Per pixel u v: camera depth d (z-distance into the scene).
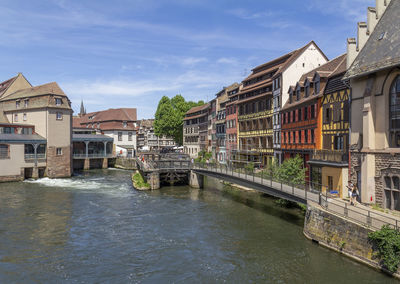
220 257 16.06
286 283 13.16
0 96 56.06
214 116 60.53
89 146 67.00
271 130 39.28
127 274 14.34
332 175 22.11
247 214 24.30
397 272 12.41
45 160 45.56
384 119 17.48
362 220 14.36
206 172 35.62
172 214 24.62
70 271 14.62
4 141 40.84
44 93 46.44
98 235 19.59
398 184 16.61
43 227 21.09
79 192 34.12
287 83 36.16
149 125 109.12
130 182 42.59
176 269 14.80
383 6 20.50
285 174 26.41
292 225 20.91
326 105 26.11
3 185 38.41
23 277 14.00
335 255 15.21
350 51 20.59
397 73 16.67
